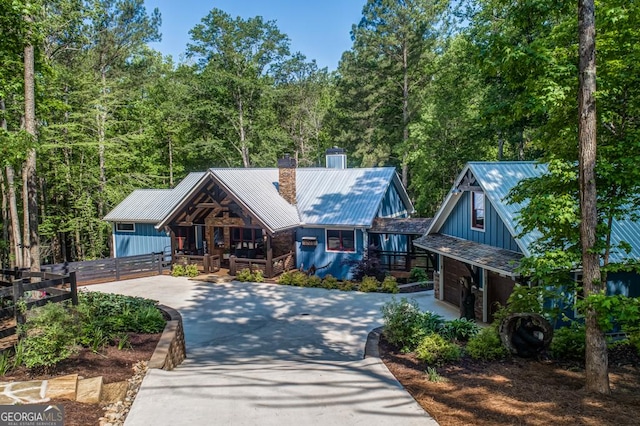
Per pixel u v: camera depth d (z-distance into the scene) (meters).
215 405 6.05
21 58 14.23
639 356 8.80
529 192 8.84
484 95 24.89
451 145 30.33
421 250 22.06
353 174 24.80
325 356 10.36
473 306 12.91
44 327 7.19
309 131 48.19
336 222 20.80
